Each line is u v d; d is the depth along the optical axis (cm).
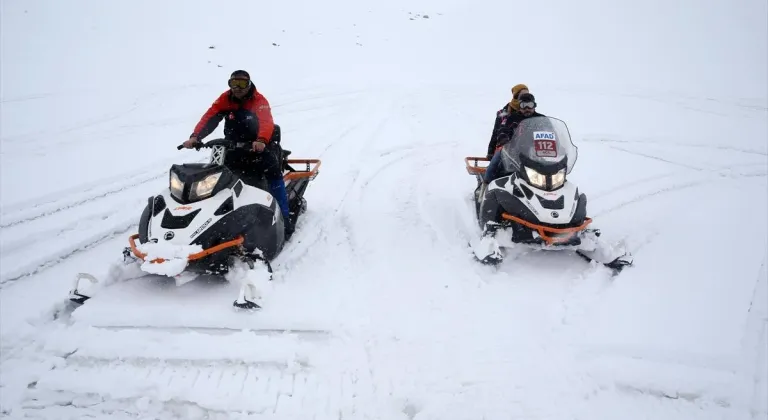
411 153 857
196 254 354
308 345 331
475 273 436
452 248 489
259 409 279
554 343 340
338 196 639
